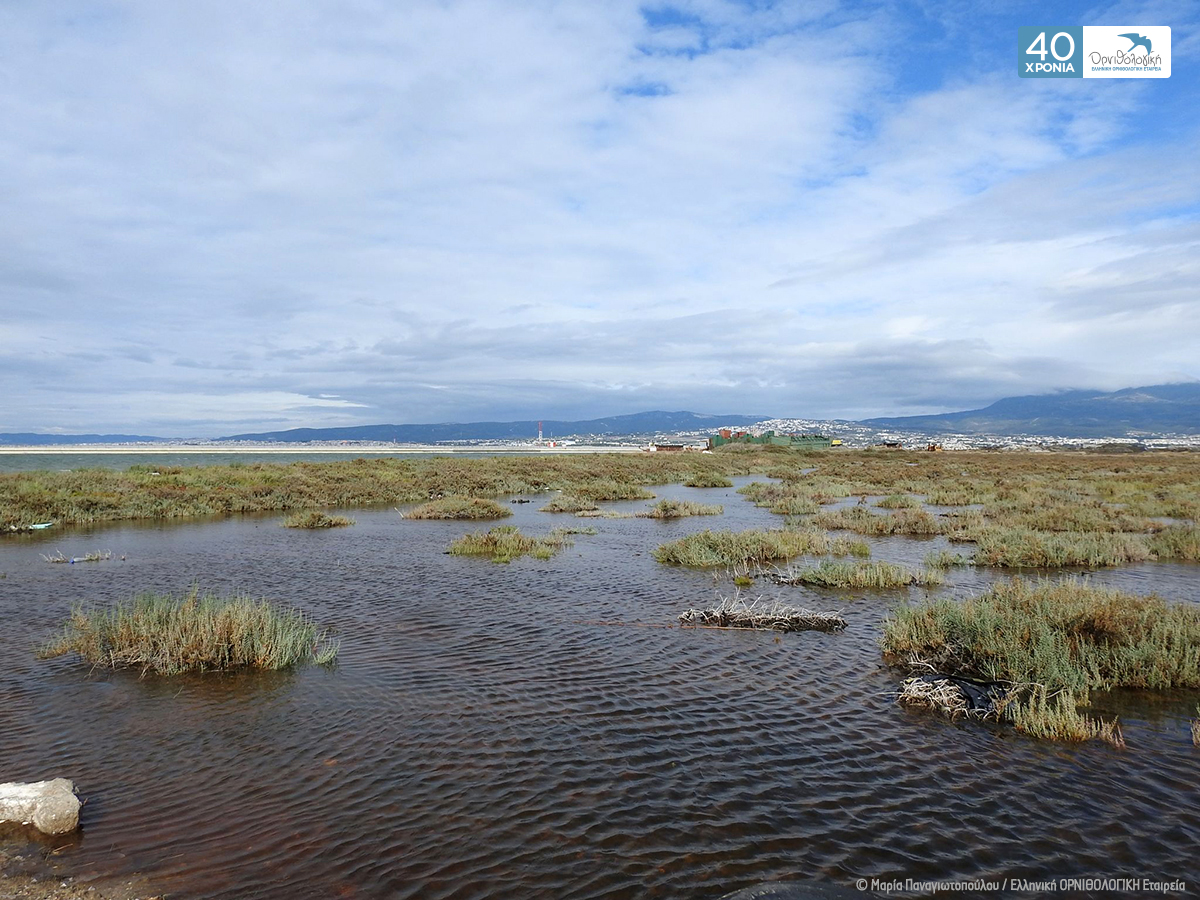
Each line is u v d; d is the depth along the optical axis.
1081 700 7.22
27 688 7.65
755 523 24.02
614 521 25.00
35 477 32.38
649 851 4.64
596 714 7.05
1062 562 15.17
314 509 27.59
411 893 4.17
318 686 7.81
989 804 5.27
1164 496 29.73
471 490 37.69
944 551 16.23
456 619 10.85
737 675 8.27
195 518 25.58
